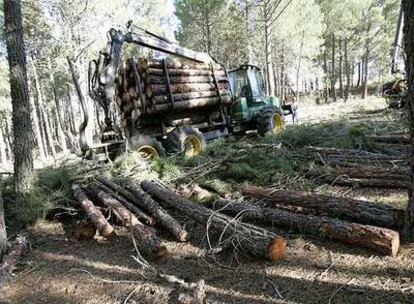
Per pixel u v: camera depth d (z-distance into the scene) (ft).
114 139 22.38
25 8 45.73
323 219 10.57
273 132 25.64
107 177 17.72
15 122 16.61
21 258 11.89
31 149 16.83
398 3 82.94
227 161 18.40
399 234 9.91
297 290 8.41
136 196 14.67
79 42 48.34
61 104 92.58
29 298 9.52
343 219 11.07
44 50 56.34
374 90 113.60
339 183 14.94
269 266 9.57
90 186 16.90
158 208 13.12
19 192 16.29
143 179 17.04
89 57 49.42
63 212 15.21
